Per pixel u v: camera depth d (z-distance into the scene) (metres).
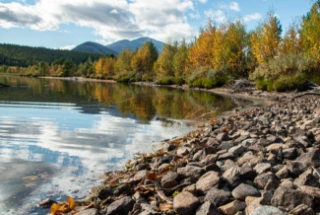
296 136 6.61
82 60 151.12
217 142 6.73
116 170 5.23
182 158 5.56
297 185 3.55
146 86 44.91
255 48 34.09
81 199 3.96
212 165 4.31
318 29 20.36
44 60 144.12
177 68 53.16
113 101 19.28
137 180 4.40
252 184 3.74
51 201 3.82
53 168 5.22
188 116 13.12
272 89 28.22
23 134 8.09
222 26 41.44
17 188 4.23
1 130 8.52
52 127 9.34
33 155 6.03
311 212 2.80
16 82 42.88
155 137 8.36
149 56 69.06
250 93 28.75
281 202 3.01
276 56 30.86
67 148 6.72
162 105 17.44
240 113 13.50
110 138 8.01
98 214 3.32
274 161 4.59
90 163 5.62
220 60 40.28
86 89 32.03
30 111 13.08
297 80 26.30
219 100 21.94
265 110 13.77
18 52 154.00
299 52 30.92
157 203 3.58
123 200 3.47
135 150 6.76
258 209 2.65
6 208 3.60
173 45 60.03
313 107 12.95
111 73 83.62
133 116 12.60
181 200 3.31
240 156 5.22
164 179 4.13
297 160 4.46
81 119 11.24
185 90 35.25
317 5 20.55
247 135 7.04
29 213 3.50
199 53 46.00
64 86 36.78
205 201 3.30
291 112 12.06
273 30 33.25
